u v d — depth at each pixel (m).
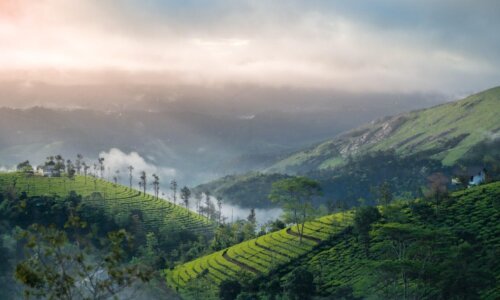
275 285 153.12
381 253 160.00
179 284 180.12
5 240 174.50
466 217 174.25
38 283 53.38
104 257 57.78
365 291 132.62
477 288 117.88
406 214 186.38
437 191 189.50
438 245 118.19
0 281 147.12
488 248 147.50
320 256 180.38
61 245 54.72
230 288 155.75
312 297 141.75
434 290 118.12
